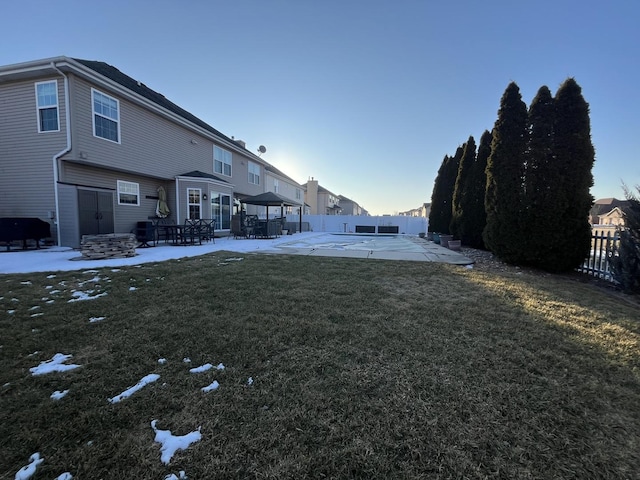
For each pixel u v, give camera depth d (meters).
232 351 2.43
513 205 6.49
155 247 9.66
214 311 3.35
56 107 8.11
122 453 1.42
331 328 2.87
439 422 1.62
